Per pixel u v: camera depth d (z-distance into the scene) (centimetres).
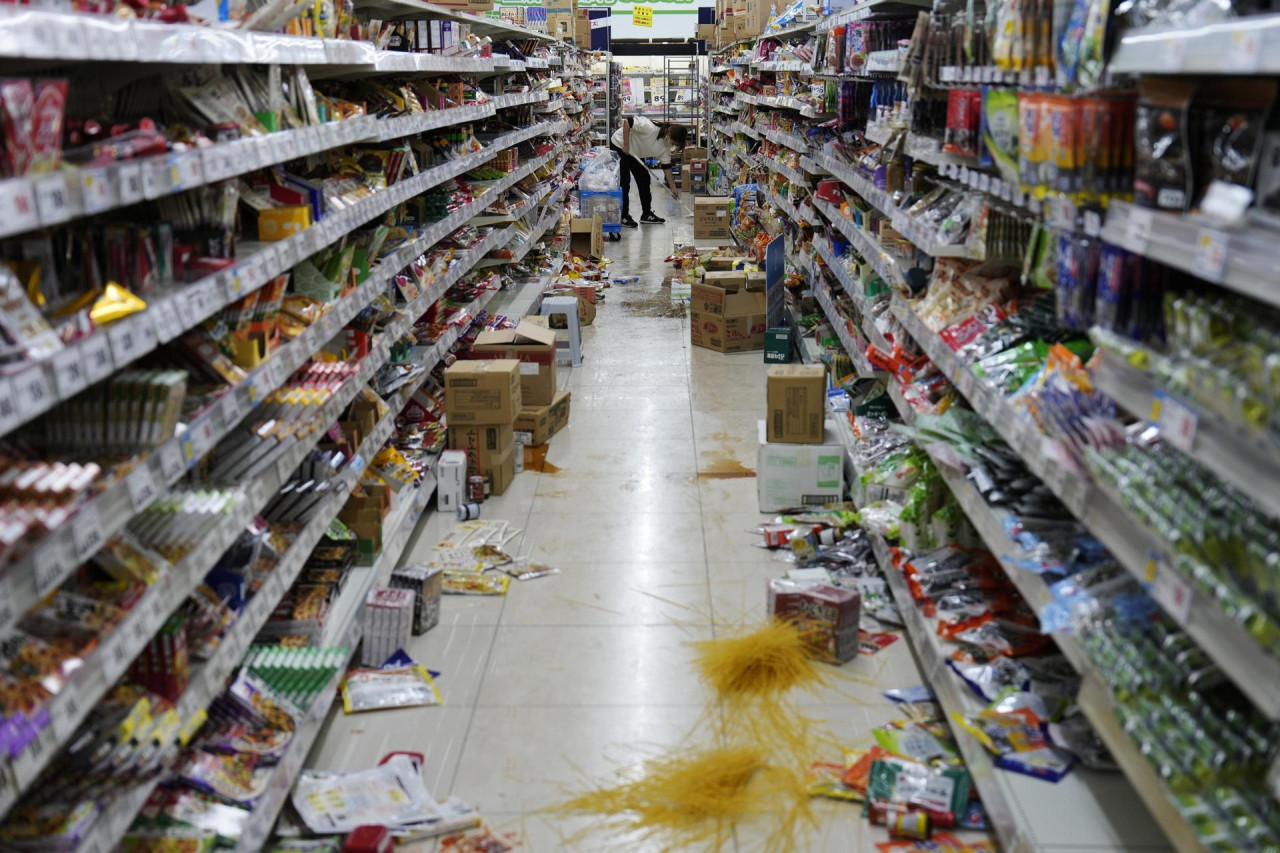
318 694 279
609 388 674
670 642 354
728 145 1630
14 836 173
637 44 2223
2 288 166
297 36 309
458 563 412
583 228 1149
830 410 520
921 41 378
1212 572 163
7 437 201
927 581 323
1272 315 170
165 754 206
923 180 413
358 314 411
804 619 340
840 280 589
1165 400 178
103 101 273
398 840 256
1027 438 245
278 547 293
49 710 157
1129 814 223
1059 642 229
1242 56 150
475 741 299
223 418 240
